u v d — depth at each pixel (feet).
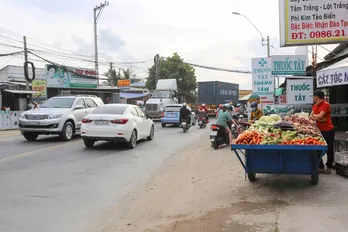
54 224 16.79
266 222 15.28
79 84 117.29
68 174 27.40
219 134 41.70
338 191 19.58
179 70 168.76
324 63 61.36
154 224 16.52
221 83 138.62
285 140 19.97
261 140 20.21
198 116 77.36
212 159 33.81
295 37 28.35
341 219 14.92
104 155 36.70
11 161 32.32
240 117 56.95
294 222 14.89
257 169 20.99
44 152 37.76
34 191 22.39
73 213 18.40
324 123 23.49
